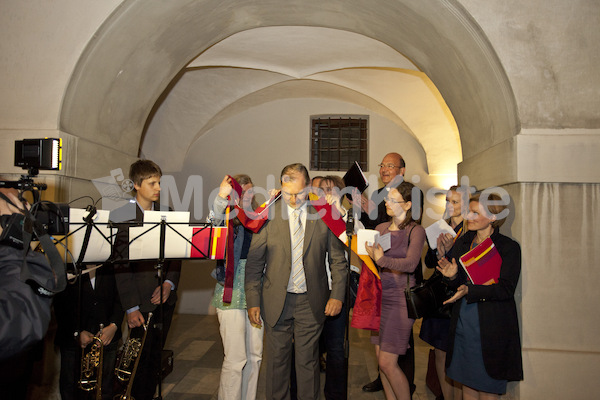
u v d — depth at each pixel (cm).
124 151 399
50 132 303
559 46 287
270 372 274
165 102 629
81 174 320
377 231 290
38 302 150
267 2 388
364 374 412
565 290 277
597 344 274
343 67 562
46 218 200
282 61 555
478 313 247
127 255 245
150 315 280
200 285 704
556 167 277
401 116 651
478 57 306
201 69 572
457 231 325
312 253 274
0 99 310
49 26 311
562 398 274
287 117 715
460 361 252
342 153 714
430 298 267
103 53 323
